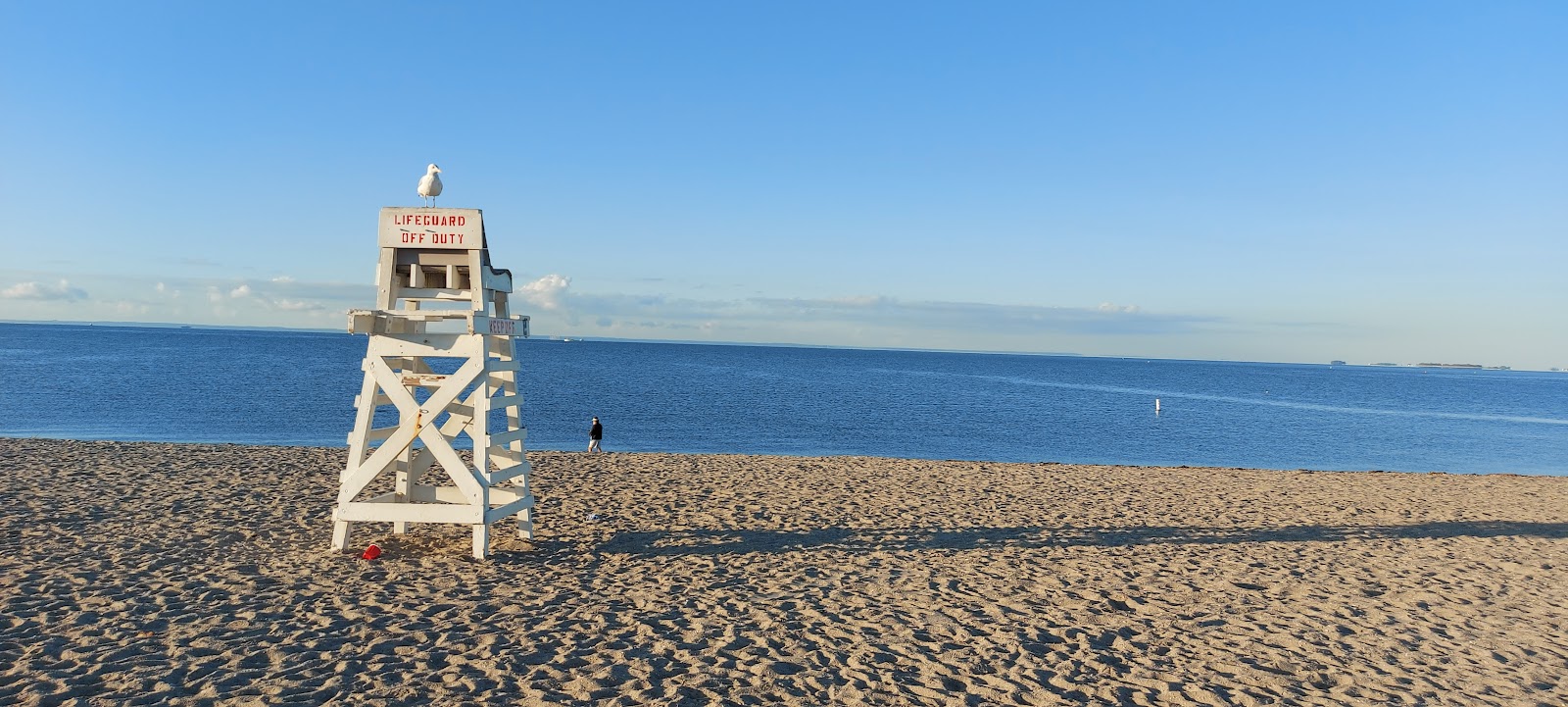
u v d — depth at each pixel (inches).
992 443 1229.1
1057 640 263.6
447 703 197.3
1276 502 559.5
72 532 353.4
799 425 1386.6
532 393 1827.0
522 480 372.8
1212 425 1651.1
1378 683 235.9
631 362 4205.2
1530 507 566.6
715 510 463.2
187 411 1239.5
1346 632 280.8
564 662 227.1
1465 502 580.1
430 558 335.0
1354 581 351.3
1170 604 309.1
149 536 353.4
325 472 546.6
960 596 310.5
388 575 309.3
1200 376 5315.0
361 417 336.5
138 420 1122.0
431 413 325.1
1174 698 221.1
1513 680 241.8
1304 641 270.2
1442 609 312.3
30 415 1142.3
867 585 321.1
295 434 1025.5
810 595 304.2
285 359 3016.7
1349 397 2974.9
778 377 3112.7
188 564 313.4
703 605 287.3
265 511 415.5
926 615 285.3
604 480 545.3
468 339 325.4
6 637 227.5
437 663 223.0
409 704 195.9
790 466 653.9
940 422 1537.9
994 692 219.9
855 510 481.1
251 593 279.9
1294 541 430.9
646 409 1551.4
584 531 398.3
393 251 320.5
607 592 298.7
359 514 334.0
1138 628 279.7
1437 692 230.7
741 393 2097.7
